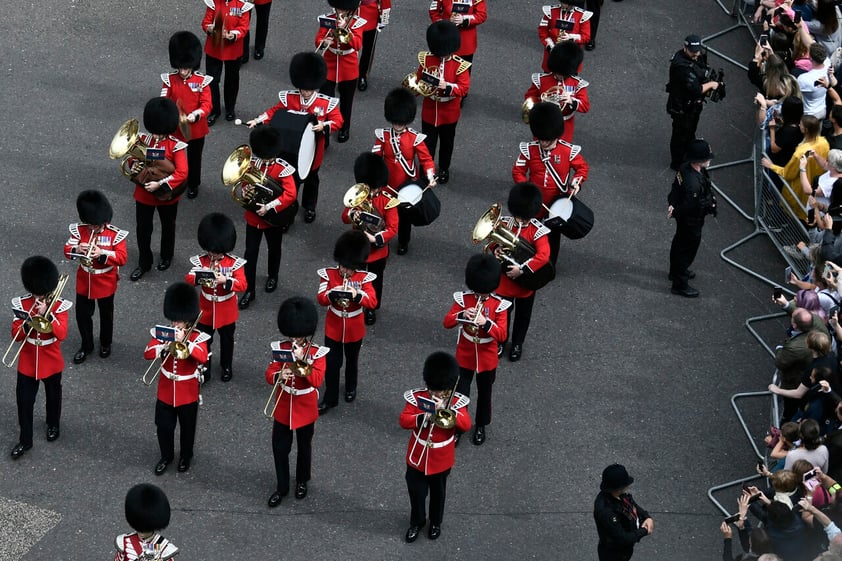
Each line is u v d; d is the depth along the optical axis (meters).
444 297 76.38
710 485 65.94
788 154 78.38
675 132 84.75
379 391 70.31
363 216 71.38
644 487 65.62
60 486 64.12
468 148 87.44
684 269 76.81
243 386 70.19
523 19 100.50
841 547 53.78
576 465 66.56
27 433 65.19
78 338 72.44
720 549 62.78
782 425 62.88
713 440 68.50
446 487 65.06
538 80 80.81
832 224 70.69
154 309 74.56
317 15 98.75
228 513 63.25
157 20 96.56
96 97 89.00
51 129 86.00
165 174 73.25
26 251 77.06
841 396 63.78
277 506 63.72
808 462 58.12
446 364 59.41
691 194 74.25
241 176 72.25
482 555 61.88
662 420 69.44
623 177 86.06
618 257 80.12
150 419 68.12
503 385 71.00
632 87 93.81
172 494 64.00
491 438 67.88
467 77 82.06
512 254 69.06
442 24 80.88
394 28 97.88
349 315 67.12
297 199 81.75
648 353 73.56
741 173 87.06
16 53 92.06
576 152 74.69
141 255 76.19
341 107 86.19
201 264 68.19
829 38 87.62
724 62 97.06
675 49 97.88
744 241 81.44
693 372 72.50
